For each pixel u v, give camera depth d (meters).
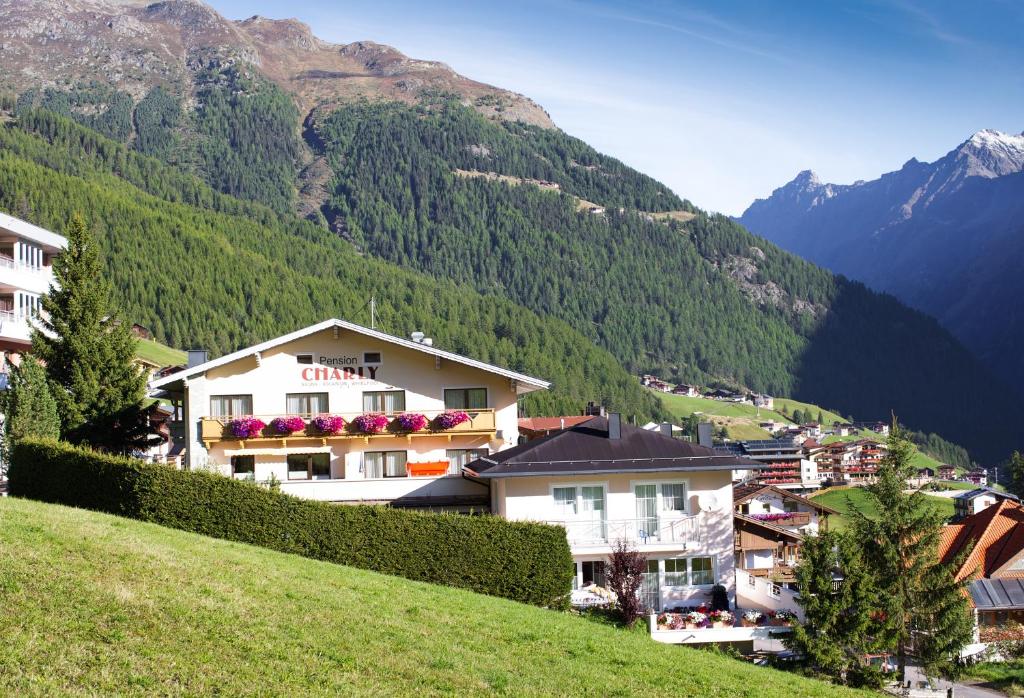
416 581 32.72
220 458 47.62
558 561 34.69
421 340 57.22
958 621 39.97
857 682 38.00
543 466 41.38
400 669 20.19
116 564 22.06
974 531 64.50
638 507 42.22
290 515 33.03
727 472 42.56
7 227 59.75
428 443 48.94
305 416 47.75
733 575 42.31
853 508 43.06
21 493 34.12
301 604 23.17
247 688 17.25
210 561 25.05
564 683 22.09
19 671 15.77
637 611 37.12
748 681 26.84
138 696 15.92
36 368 44.53
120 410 48.75
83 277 50.06
